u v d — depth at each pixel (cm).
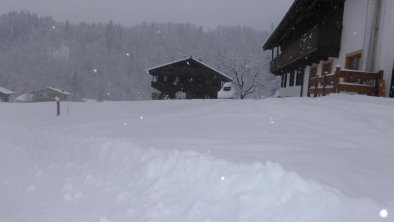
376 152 482
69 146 689
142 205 392
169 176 434
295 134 611
